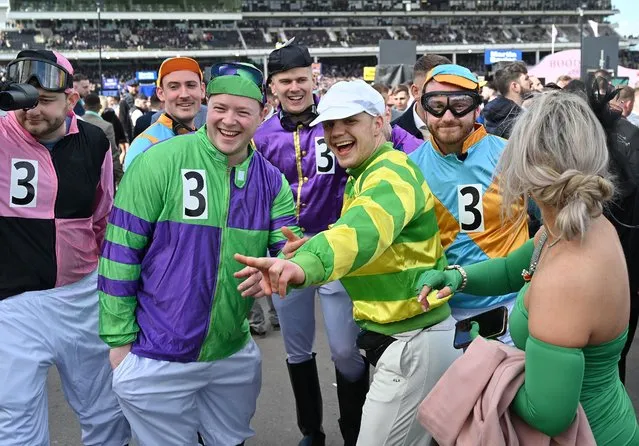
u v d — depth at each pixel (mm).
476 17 73812
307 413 3789
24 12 61781
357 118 2533
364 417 2652
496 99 5230
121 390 2738
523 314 1923
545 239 1934
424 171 3131
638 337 5520
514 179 1796
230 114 2602
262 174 2842
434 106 2969
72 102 3135
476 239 3066
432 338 2594
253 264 1938
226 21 69562
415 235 2516
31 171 3045
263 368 5051
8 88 2654
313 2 70375
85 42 62812
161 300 2701
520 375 1844
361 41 70188
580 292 1670
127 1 63969
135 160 2693
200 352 2756
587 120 1743
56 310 3117
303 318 3744
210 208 2689
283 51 3717
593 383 1825
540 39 72750
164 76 4164
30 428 3000
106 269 2684
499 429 1819
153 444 2830
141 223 2648
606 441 1865
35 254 3064
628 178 3201
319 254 2041
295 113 3785
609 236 1756
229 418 3027
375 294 2578
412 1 72062
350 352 3564
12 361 2959
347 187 2713
